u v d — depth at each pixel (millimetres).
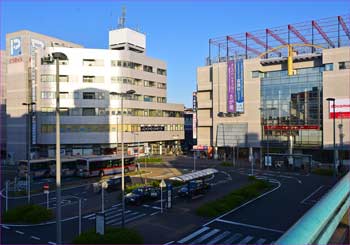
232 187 42000
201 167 63438
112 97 76625
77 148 74000
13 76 74188
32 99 71750
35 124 71125
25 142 72250
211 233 23516
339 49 62062
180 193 35562
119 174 54875
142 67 84000
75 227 25453
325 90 63250
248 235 22984
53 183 46344
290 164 59938
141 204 32656
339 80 61781
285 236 4910
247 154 75500
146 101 84938
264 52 74500
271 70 72250
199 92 82625
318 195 36219
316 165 61844
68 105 72938
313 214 5996
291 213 28625
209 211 28078
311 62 67375
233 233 23438
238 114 74812
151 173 55500
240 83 74000
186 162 72125
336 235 9156
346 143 60969
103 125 75562
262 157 70375
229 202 30891
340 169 55250
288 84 68750
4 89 89062
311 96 66062
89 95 74625
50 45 78062
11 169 63781
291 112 68375
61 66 72688
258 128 72188
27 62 72812
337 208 8039
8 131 74938
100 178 50750
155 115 87750
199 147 81438
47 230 24672
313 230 5410
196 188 36219
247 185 39906
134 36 87812
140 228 24859
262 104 71875
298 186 42281
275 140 70250
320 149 65000
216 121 77750
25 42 72750
